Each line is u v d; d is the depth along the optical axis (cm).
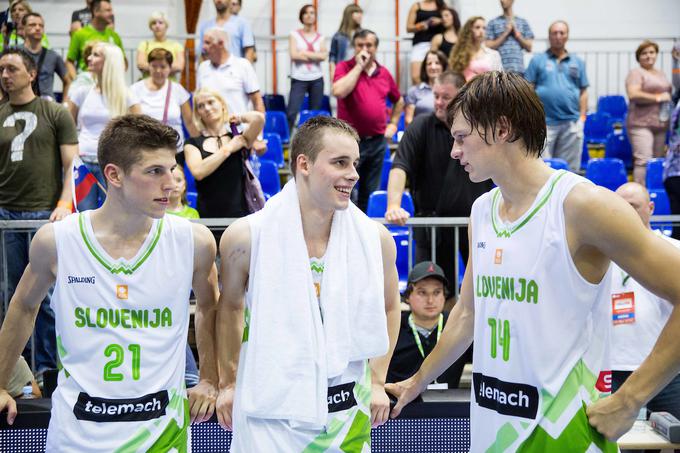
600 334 196
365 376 234
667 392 358
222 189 473
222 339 236
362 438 231
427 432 295
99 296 226
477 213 213
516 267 196
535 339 193
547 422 193
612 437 189
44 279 235
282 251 224
